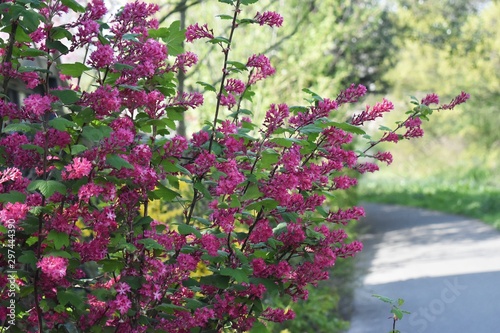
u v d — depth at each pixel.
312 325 9.09
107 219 3.33
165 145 3.66
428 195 36.41
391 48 32.28
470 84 35.34
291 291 4.18
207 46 11.42
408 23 32.44
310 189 4.12
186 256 3.58
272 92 11.99
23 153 3.44
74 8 3.43
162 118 3.73
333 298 10.12
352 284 11.44
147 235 3.68
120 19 3.68
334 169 4.17
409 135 4.50
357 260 14.95
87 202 3.28
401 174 48.69
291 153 3.74
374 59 32.44
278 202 3.71
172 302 3.79
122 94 3.67
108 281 3.91
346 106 11.30
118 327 3.51
